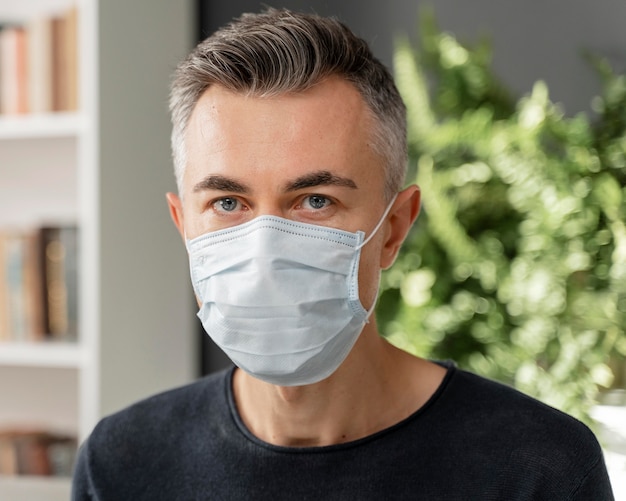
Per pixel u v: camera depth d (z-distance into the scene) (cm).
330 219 109
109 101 215
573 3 221
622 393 201
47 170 256
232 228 110
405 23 234
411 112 211
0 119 225
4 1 257
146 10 227
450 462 117
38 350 220
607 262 200
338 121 106
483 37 214
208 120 108
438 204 206
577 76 220
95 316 212
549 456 117
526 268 205
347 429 119
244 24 114
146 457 130
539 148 203
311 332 109
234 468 122
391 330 214
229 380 131
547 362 206
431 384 125
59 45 225
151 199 229
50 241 233
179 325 240
